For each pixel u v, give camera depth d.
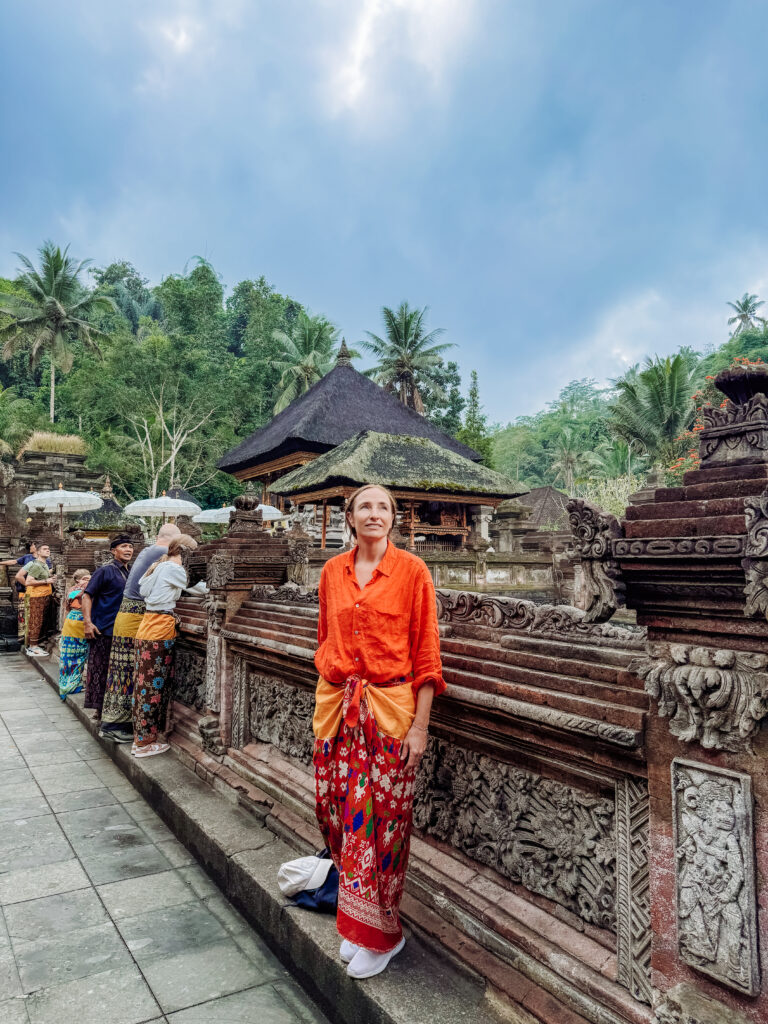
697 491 1.30
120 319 45.66
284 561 3.87
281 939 2.25
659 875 1.41
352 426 26.95
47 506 15.94
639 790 1.52
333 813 1.96
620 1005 1.49
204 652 4.29
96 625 5.20
